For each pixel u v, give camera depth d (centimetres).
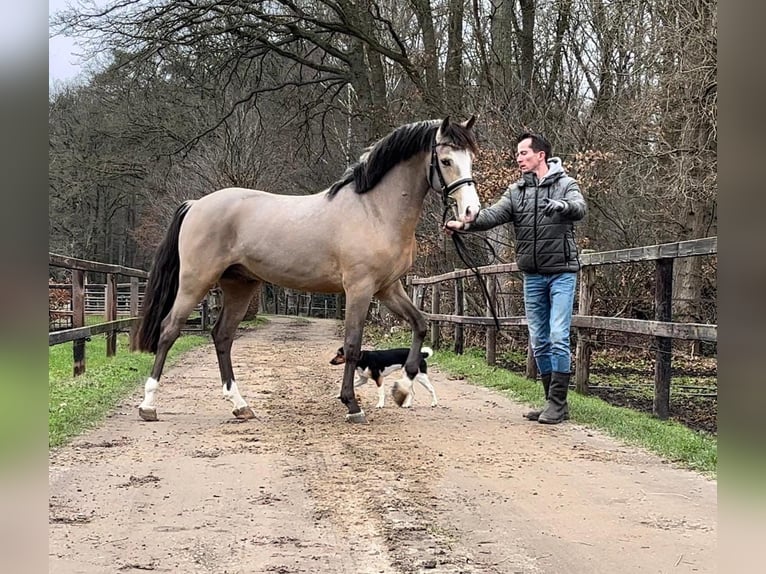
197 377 972
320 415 685
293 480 451
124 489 429
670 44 1024
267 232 645
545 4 1533
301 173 2858
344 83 2138
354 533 355
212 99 2173
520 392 819
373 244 627
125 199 3672
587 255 787
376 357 745
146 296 679
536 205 648
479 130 1426
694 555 326
